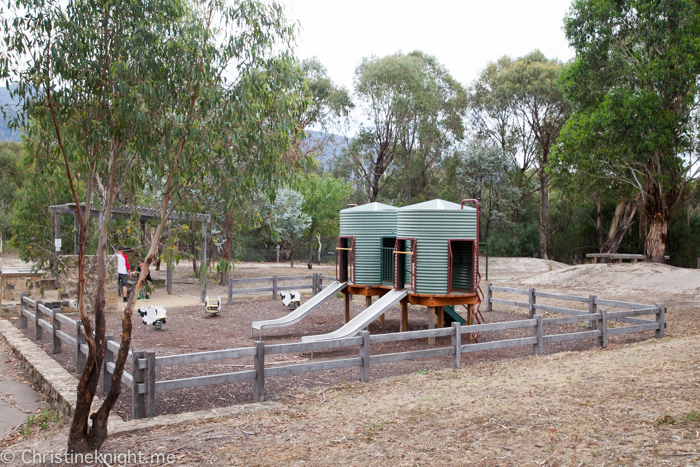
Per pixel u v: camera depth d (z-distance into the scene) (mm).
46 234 17203
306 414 6121
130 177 5680
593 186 30172
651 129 23438
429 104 42000
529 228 46875
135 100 4984
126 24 5062
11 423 6992
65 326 13008
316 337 9703
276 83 5715
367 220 12711
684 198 29984
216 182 5562
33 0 4863
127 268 17844
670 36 23672
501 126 49812
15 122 5172
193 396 7090
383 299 11203
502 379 7352
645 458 4156
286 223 32281
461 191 47375
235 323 13773
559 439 4691
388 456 4609
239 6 5449
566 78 28062
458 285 12609
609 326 12695
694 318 13469
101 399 6922
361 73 43531
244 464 4660
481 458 4410
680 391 5871
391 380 7750
